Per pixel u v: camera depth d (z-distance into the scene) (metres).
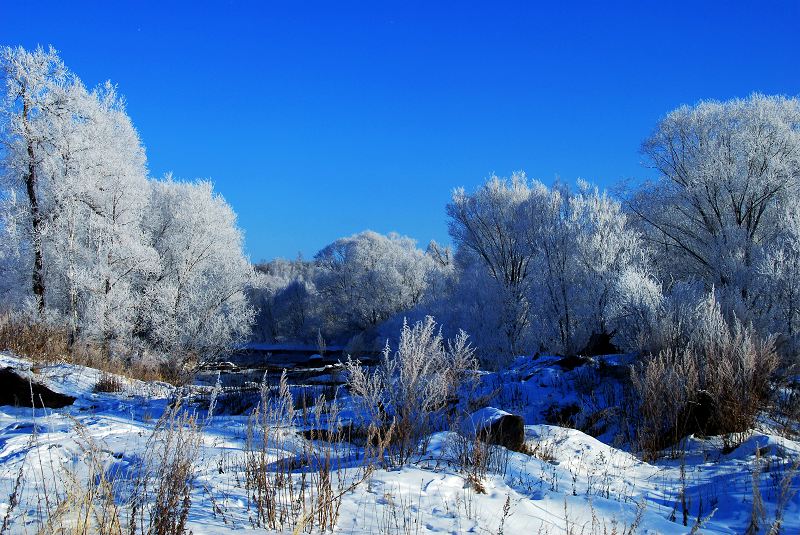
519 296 28.59
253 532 3.59
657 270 23.72
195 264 26.67
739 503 5.16
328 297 58.94
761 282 18.14
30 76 19.88
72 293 19.98
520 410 10.66
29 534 3.33
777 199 25.11
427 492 4.61
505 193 32.88
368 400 6.55
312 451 5.25
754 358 9.13
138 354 21.19
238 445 6.67
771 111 24.86
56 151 20.62
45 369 13.19
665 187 27.42
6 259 20.91
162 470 3.61
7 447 6.27
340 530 3.78
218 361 27.98
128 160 23.92
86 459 4.28
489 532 3.84
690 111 27.28
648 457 7.84
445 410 7.63
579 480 5.94
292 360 40.91
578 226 24.23
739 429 8.23
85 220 21.89
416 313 36.25
